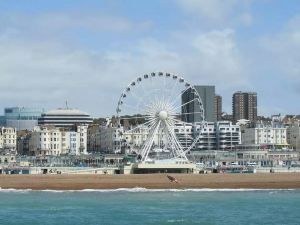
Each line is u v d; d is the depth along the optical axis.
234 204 162.12
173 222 127.56
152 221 128.88
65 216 136.25
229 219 132.75
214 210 148.38
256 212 144.88
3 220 130.00
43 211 144.88
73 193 197.25
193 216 137.12
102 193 197.50
